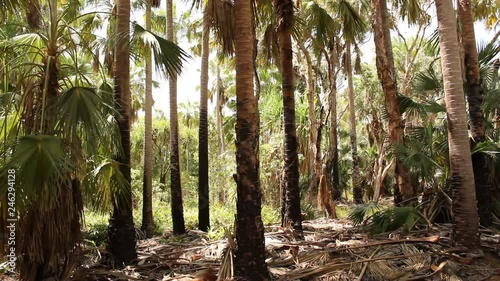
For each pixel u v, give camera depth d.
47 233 4.62
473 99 7.12
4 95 5.26
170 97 10.80
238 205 4.77
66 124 4.49
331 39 11.02
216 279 4.84
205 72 10.72
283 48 7.69
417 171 7.72
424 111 9.04
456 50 5.78
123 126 5.98
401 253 5.50
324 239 7.00
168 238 9.52
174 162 10.46
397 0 11.91
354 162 17.12
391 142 8.62
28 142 4.18
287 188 7.54
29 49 5.64
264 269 4.71
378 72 8.86
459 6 7.38
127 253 5.84
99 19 10.63
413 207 7.64
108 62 9.33
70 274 4.98
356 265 5.13
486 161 7.11
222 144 23.62
